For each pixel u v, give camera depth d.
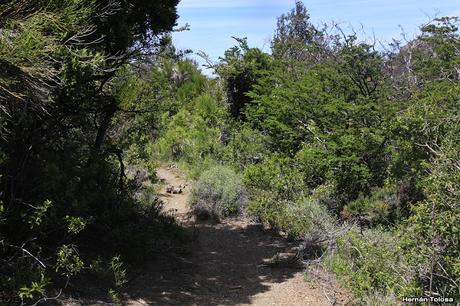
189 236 8.70
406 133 6.82
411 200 7.80
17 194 5.20
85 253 6.34
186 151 15.52
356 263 6.07
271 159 10.22
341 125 9.39
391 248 5.67
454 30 10.19
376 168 8.98
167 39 7.41
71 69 4.88
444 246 4.65
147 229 7.29
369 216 7.95
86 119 6.74
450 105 7.29
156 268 6.97
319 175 9.60
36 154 5.51
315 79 10.77
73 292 5.30
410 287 4.66
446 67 9.72
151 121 12.26
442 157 5.00
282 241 8.65
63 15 4.77
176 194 12.11
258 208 9.28
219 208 10.09
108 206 6.83
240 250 8.23
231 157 12.79
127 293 5.80
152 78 11.25
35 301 4.62
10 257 4.91
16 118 4.87
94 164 6.24
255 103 14.44
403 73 10.80
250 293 6.29
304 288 6.39
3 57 4.02
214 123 16.33
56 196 5.20
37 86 4.41
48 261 5.41
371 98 9.76
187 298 6.01
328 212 8.52
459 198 4.55
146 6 6.75
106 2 6.02
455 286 4.48
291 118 10.49
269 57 16.89
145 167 12.58
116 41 6.36
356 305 5.52
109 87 7.67
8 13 4.51
